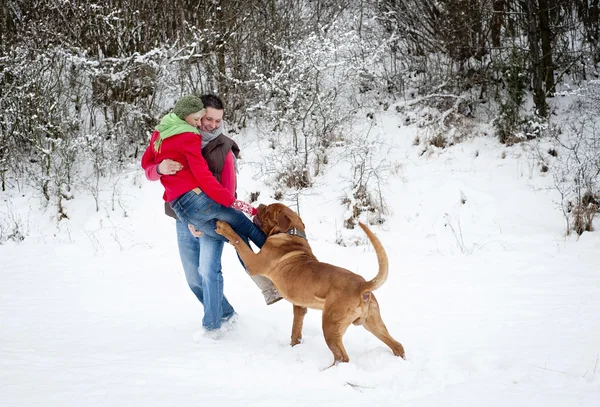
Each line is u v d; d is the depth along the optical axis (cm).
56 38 1127
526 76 1076
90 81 1139
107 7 1141
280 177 1013
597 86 1035
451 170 995
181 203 452
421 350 403
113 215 992
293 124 1043
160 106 1189
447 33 1148
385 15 1213
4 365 374
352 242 871
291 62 1059
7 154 1105
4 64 1111
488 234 841
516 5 1142
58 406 295
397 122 1113
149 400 307
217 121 463
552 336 432
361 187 931
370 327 397
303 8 1282
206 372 365
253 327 489
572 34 1184
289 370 370
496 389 324
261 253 444
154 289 654
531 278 632
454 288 607
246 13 1191
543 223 862
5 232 945
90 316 543
